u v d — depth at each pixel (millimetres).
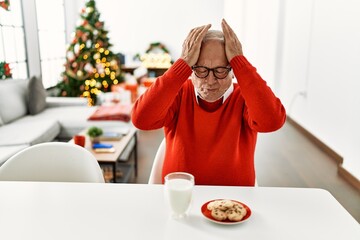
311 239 1007
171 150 1493
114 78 6121
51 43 6836
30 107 4297
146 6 8164
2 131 3477
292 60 5414
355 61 3381
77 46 5879
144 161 3762
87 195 1244
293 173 3465
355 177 3213
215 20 8180
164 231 1029
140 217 1101
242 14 8227
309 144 4426
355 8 3420
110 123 4066
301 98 5070
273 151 4129
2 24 4824
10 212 1126
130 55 8211
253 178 1492
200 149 1449
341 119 3773
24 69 5527
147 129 1433
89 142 3172
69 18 7750
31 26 5645
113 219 1088
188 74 1338
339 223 1090
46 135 3545
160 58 8047
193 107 1481
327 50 4164
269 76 6336
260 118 1328
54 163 1568
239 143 1475
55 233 1017
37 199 1212
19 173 1545
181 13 8164
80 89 5930
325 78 4234
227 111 1452
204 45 1334
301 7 5004
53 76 6910
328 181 3275
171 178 1137
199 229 1043
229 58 1340
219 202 1122
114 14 8211
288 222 1089
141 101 1388
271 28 6191
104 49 6023
